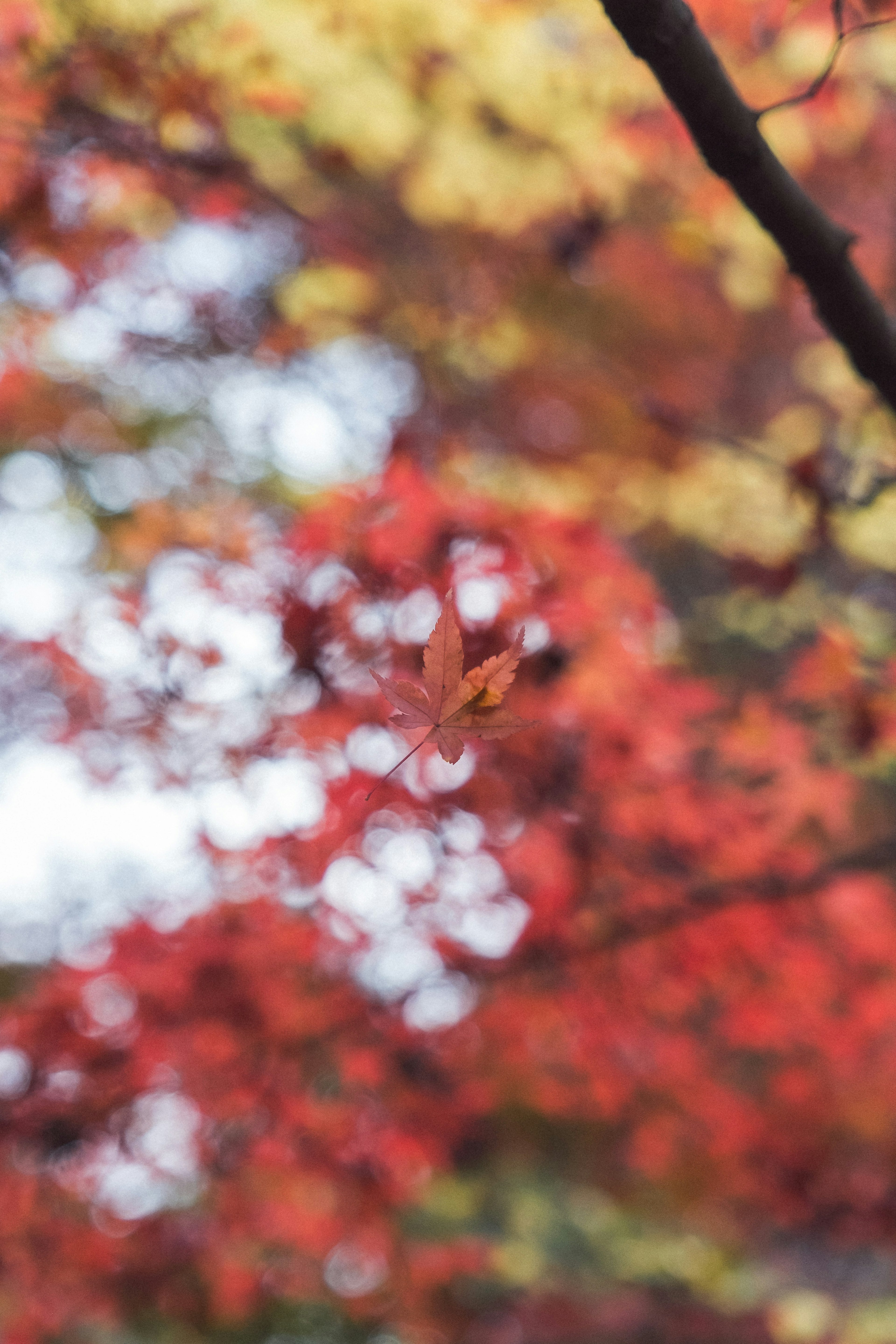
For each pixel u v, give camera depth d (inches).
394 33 147.9
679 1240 273.7
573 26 158.9
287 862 137.2
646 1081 169.3
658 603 132.7
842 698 137.1
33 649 134.9
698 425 183.2
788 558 138.7
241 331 175.9
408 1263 194.4
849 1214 183.9
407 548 118.8
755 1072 208.8
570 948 144.8
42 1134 145.8
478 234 191.3
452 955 144.9
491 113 168.4
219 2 122.0
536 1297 266.2
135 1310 180.2
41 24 119.8
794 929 148.3
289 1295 196.7
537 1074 172.6
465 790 129.6
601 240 192.2
